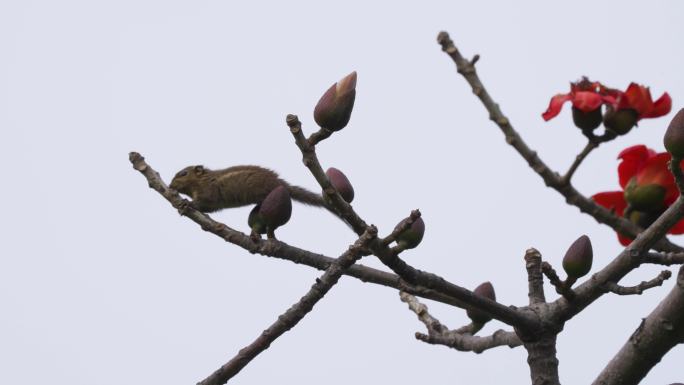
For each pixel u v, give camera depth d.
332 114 7.12
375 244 7.40
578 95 6.70
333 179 8.44
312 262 8.49
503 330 9.30
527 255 8.57
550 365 8.15
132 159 8.30
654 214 7.86
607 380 8.14
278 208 8.35
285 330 7.67
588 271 7.70
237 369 7.68
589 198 7.46
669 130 6.80
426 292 8.48
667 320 7.81
